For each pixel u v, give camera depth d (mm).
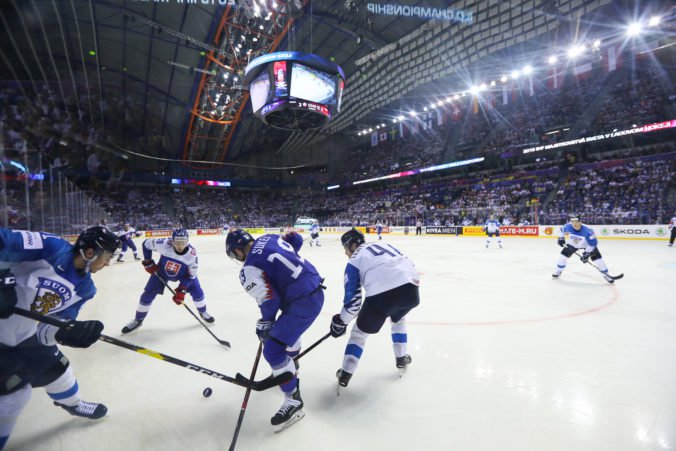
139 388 2598
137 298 5980
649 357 3045
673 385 2510
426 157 35938
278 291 2244
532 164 28500
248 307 5195
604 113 24812
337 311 4934
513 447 1830
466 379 2670
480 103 31297
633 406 2227
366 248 2633
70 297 1892
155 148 37406
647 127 20547
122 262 11773
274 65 12383
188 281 4020
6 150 7234
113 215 35062
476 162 29406
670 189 19719
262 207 46750
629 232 17469
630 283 6555
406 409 2250
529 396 2385
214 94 27188
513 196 27875
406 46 19484
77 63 23391
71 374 2037
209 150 40156
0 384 1608
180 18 18969
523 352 3211
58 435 2014
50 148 28703
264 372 2883
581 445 1833
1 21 17969
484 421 2090
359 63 20891
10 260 1611
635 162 22844
